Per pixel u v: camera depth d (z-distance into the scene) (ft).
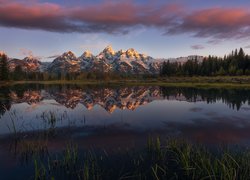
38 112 103.24
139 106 126.00
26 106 123.03
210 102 136.87
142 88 281.74
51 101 147.54
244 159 40.04
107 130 69.82
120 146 53.42
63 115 91.81
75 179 36.99
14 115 94.22
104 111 108.37
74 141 57.82
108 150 50.57
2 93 196.85
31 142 56.24
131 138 60.70
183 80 382.83
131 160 44.47
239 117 90.48
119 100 155.33
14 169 41.11
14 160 44.98
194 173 37.29
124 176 37.73
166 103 137.39
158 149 47.29
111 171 39.73
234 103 129.70
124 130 69.92
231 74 394.32
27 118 87.81
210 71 450.30
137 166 41.70
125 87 307.78
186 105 127.34
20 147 52.54
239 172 37.60
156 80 446.19
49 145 54.29
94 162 43.47
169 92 213.46
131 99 161.58
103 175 38.24
